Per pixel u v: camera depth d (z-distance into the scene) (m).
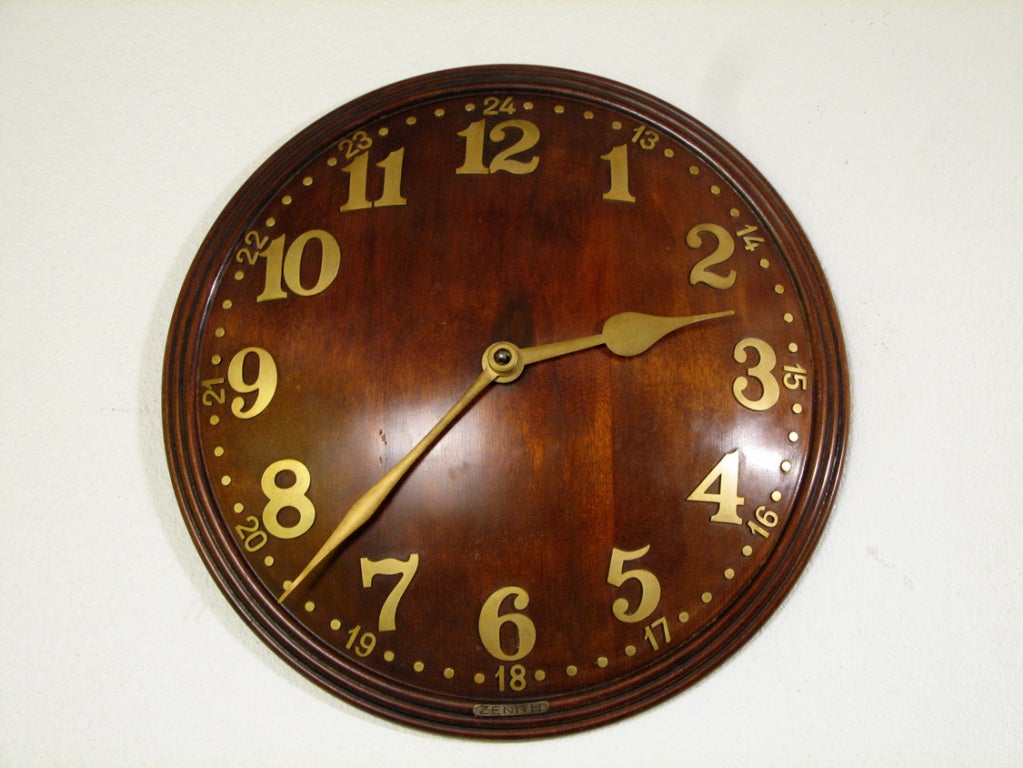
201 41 0.51
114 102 0.50
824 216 0.49
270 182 0.47
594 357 0.44
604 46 0.51
